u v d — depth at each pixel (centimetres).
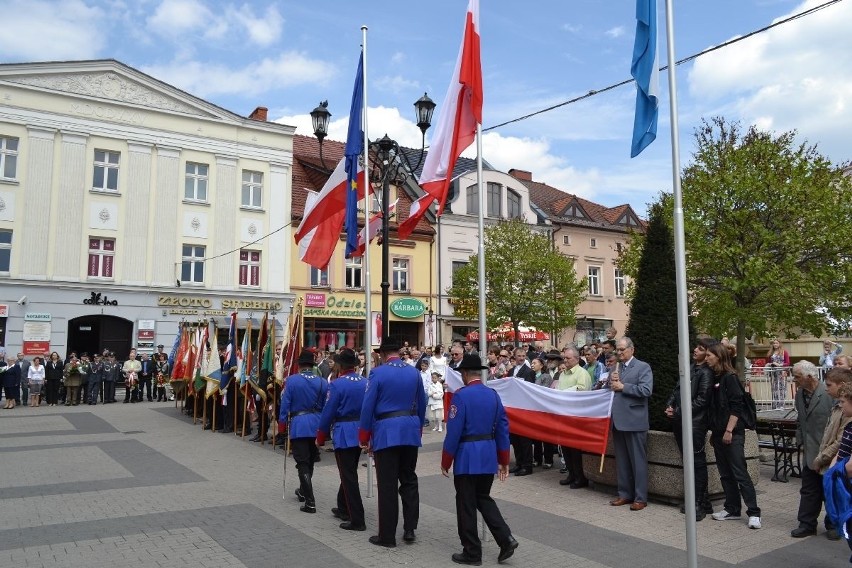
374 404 692
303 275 3269
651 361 912
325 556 640
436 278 3484
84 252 2827
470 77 847
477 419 639
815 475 720
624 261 2333
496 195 3697
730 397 773
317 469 1122
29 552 638
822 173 1859
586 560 639
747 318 1766
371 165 1479
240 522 758
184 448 1325
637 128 656
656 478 856
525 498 902
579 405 910
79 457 1205
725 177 1806
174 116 3048
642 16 659
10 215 2702
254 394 1470
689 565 523
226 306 3081
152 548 654
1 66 2698
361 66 1130
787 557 649
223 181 3148
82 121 2848
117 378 2567
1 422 1781
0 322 2661
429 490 953
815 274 1739
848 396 550
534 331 3278
